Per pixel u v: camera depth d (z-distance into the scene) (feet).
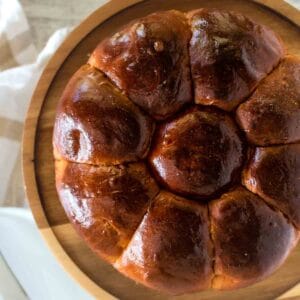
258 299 1.80
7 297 1.90
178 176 1.46
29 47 2.15
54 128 1.63
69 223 1.76
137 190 1.48
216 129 1.46
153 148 1.50
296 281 1.81
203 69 1.48
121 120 1.48
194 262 1.49
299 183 1.52
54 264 1.94
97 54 1.58
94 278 1.77
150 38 1.50
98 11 1.73
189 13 1.59
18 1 2.16
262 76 1.52
